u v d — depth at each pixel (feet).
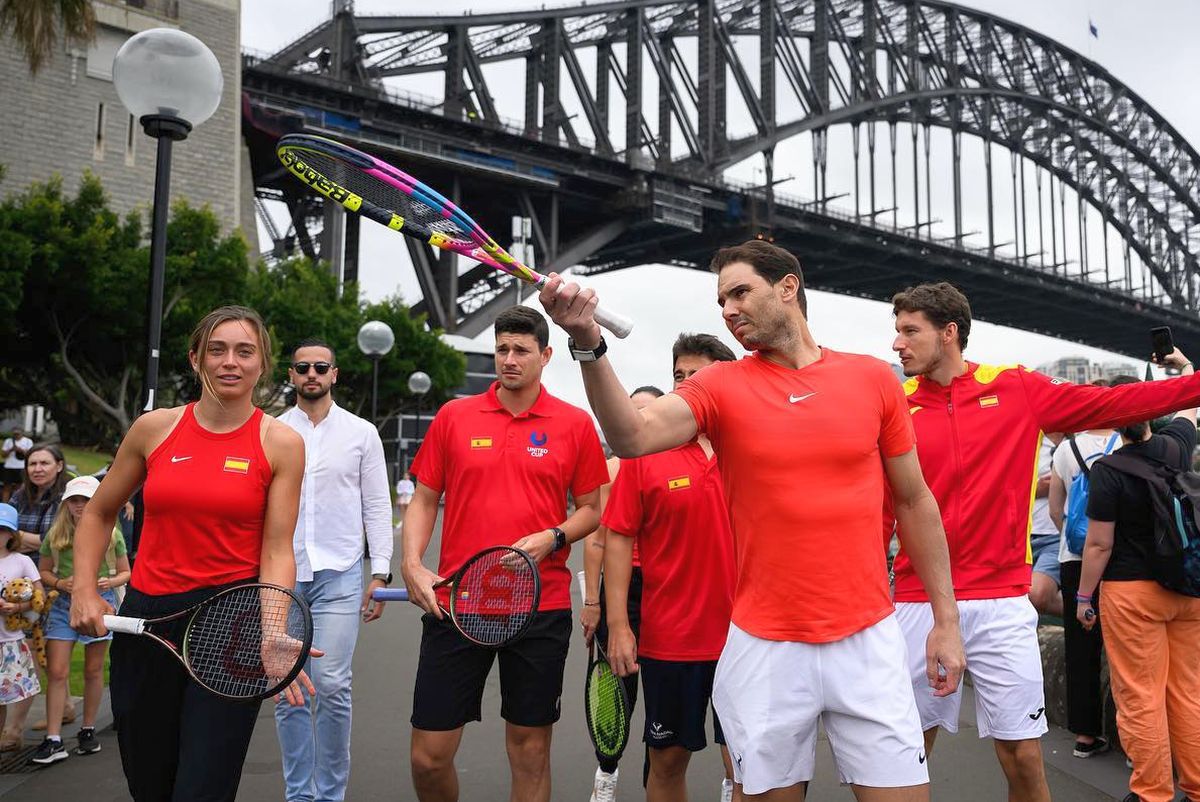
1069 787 14.96
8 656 16.37
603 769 13.88
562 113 214.90
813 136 262.67
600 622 16.21
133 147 124.77
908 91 291.17
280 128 164.14
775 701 8.05
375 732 18.85
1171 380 10.88
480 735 18.72
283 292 116.67
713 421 8.32
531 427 12.37
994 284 297.53
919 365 11.85
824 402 8.09
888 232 260.62
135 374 98.27
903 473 8.71
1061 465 18.79
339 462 14.21
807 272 289.94
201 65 17.30
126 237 89.61
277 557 9.72
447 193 190.70
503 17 212.23
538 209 212.02
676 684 12.02
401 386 135.74
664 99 231.91
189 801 8.76
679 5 248.32
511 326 12.32
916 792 7.91
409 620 32.96
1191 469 14.12
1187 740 12.55
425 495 12.66
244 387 9.62
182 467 9.50
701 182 223.10
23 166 115.75
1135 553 12.69
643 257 266.98
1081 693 16.79
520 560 11.15
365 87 171.94
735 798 9.13
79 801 14.34
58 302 86.07
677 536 12.01
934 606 8.82
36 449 20.51
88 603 9.34
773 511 8.02
